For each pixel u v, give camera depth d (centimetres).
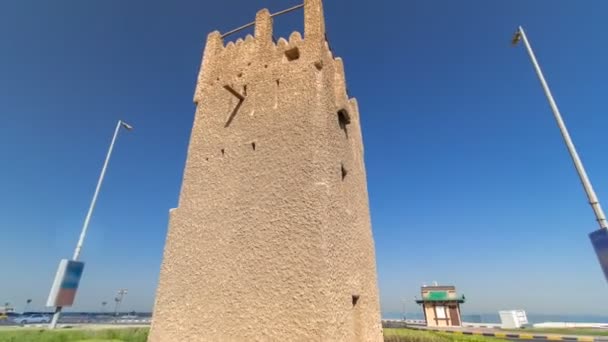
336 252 733
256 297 695
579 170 779
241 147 916
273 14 1127
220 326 709
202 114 1070
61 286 1199
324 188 745
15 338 929
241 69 1073
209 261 798
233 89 980
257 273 719
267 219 766
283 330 637
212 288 760
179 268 836
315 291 640
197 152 1001
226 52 1155
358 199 1038
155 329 793
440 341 1468
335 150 883
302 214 727
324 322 611
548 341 2442
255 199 809
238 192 847
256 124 927
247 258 748
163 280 846
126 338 1138
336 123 944
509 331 3328
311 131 820
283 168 809
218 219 841
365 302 855
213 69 1145
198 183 938
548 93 913
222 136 977
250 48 1100
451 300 4247
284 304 659
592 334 3070
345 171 938
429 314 4294
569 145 820
